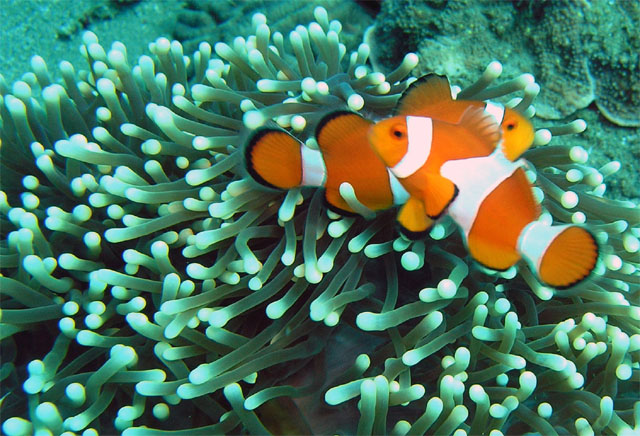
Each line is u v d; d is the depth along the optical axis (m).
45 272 0.28
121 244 0.32
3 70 0.52
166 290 0.28
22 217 0.29
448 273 0.29
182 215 0.30
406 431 0.26
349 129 0.24
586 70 0.44
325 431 0.29
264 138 0.26
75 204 0.33
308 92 0.30
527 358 0.28
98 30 0.59
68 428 0.26
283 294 0.30
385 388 0.25
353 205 0.25
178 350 0.27
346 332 0.31
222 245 0.30
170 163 0.33
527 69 0.45
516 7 0.44
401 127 0.22
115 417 0.29
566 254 0.20
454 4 0.44
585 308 0.30
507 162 0.21
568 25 0.42
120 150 0.33
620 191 0.48
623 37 0.42
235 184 0.28
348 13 0.57
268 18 0.58
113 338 0.28
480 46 0.45
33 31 0.54
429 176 0.22
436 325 0.27
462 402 0.27
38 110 0.36
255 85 0.37
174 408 0.29
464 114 0.22
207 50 0.39
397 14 0.47
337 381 0.28
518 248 0.21
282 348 0.29
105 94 0.33
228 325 0.30
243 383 0.29
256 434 0.27
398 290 0.30
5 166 0.33
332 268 0.29
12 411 0.28
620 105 0.45
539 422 0.28
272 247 0.30
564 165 0.33
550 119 0.46
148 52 0.59
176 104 0.31
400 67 0.34
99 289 0.29
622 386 0.31
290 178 0.26
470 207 0.21
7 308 0.30
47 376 0.27
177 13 0.61
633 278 0.32
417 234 0.23
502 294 0.30
